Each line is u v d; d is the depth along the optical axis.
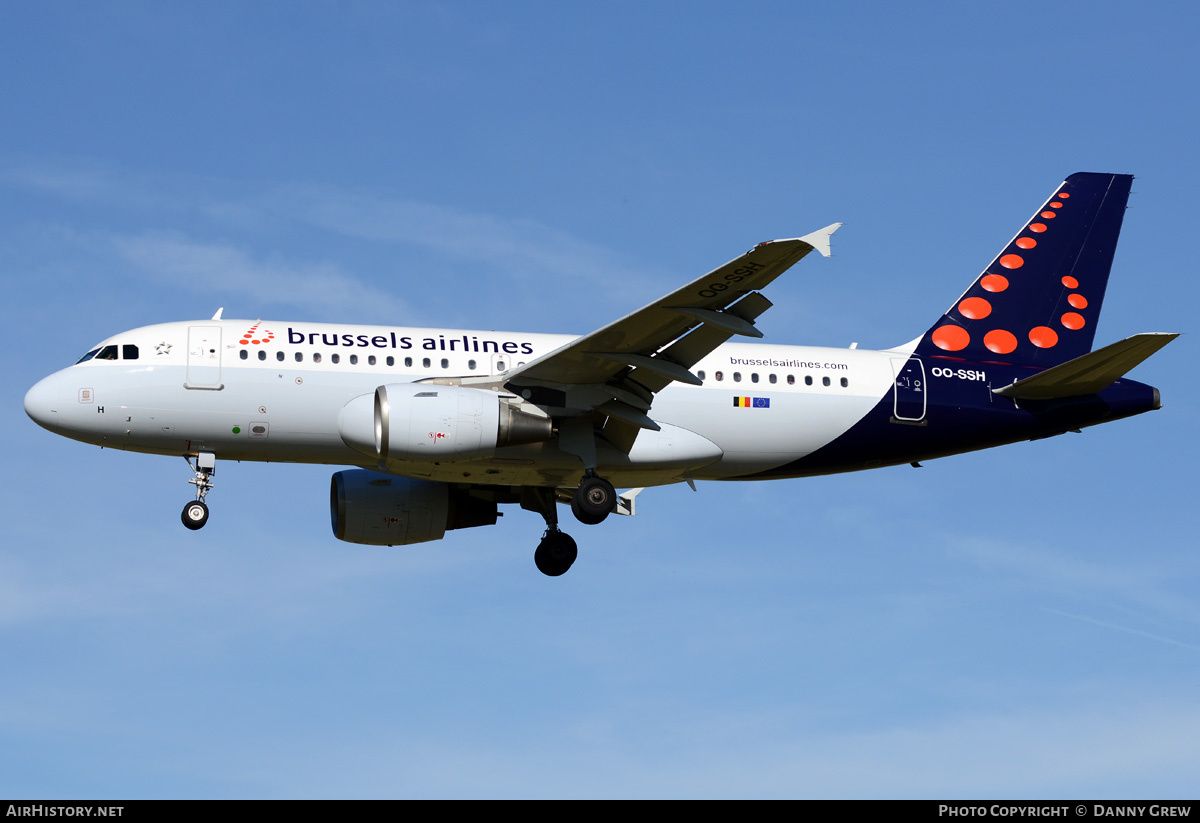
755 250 54.00
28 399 68.00
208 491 69.62
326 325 71.06
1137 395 78.75
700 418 72.69
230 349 68.56
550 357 63.41
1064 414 78.31
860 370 76.50
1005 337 80.88
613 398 66.31
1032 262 82.81
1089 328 82.19
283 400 68.12
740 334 59.56
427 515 75.38
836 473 78.31
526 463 67.69
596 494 67.19
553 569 76.12
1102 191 84.81
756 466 75.19
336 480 76.00
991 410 77.62
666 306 58.91
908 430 76.38
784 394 74.19
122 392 67.31
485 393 65.31
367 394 68.12
